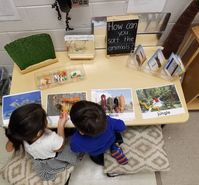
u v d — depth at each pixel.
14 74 1.54
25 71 1.53
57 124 1.34
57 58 1.60
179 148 1.83
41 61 1.56
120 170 1.43
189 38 1.55
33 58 1.51
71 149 1.38
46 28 1.49
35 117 1.17
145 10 1.40
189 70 1.72
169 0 1.35
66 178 1.39
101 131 1.15
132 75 1.51
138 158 1.42
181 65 1.39
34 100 1.42
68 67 1.56
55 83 1.49
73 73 1.51
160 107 1.38
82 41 1.48
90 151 1.34
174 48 1.53
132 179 1.71
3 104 1.41
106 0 1.32
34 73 1.54
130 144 1.46
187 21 1.35
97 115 1.13
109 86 1.47
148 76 1.51
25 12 1.37
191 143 1.85
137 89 1.45
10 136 1.29
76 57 1.58
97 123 1.12
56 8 1.31
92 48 1.53
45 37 1.44
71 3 1.27
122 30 1.42
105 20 1.42
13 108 1.39
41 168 1.37
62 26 1.48
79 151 1.35
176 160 1.78
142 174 1.72
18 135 1.18
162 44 1.66
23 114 1.15
